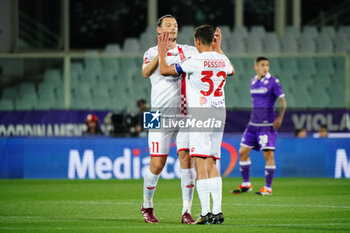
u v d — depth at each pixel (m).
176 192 36.44
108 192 36.53
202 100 22.66
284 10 66.56
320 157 46.31
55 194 35.41
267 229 21.80
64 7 62.53
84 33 68.12
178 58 24.08
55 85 56.84
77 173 45.53
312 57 58.69
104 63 58.41
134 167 45.47
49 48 64.25
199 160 22.73
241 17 66.25
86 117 50.19
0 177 45.72
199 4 67.50
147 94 57.34
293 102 57.28
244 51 62.62
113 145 45.53
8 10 62.66
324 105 57.50
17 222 24.05
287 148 46.31
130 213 27.03
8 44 62.78
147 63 23.84
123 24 68.25
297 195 34.62
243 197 33.69
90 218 25.33
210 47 22.91
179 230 21.55
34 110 50.47
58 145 45.69
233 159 46.25
